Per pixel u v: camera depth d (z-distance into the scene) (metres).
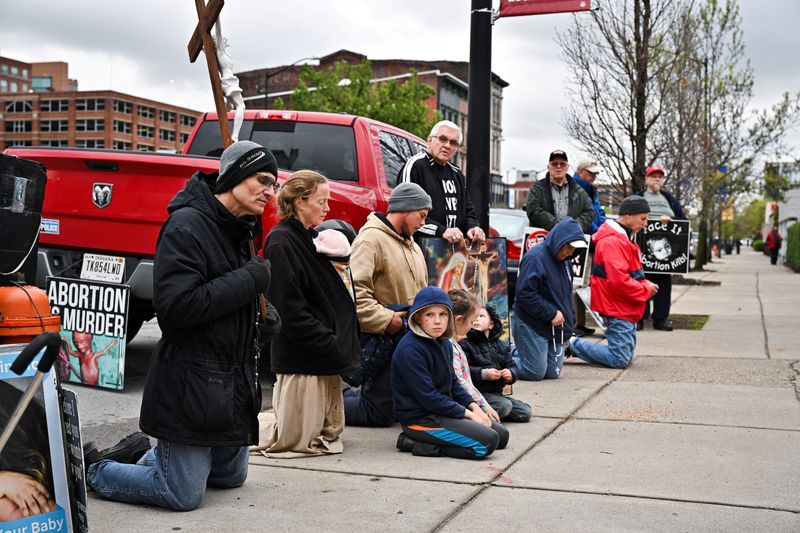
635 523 4.05
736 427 6.13
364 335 6.14
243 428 4.14
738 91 25.23
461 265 7.01
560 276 8.20
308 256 5.20
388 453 5.44
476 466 5.11
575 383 8.04
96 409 6.38
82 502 3.27
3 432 3.08
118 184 7.16
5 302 3.59
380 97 46.03
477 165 7.89
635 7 16.53
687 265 12.42
